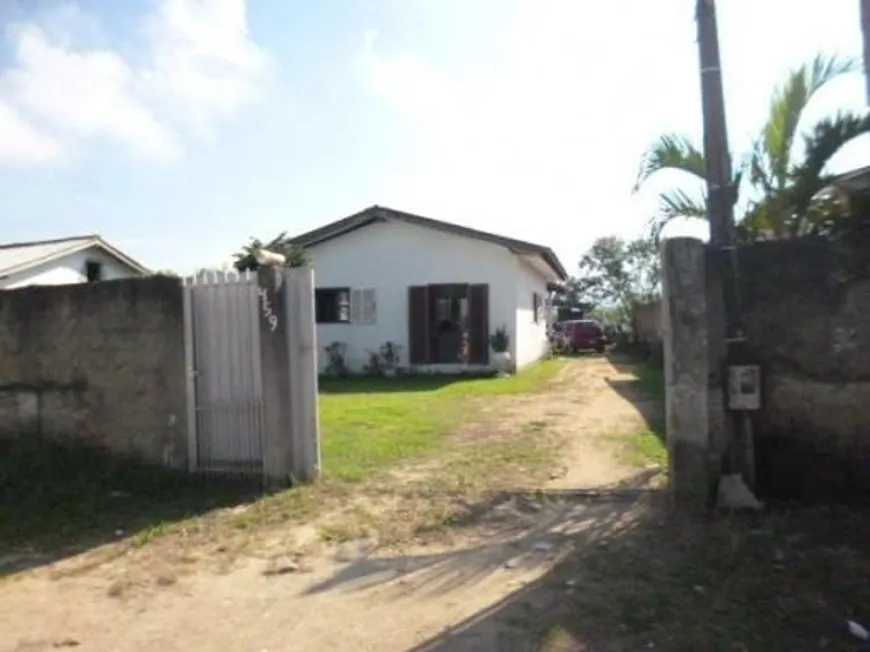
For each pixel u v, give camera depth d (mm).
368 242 19500
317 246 19766
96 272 24156
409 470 6945
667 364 5273
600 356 26859
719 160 5328
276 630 3654
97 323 7023
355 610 3869
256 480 6594
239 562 4656
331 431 9141
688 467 5168
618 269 43125
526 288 21172
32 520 5594
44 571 4586
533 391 13961
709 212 5355
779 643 3232
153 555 4812
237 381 6672
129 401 6934
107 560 4750
